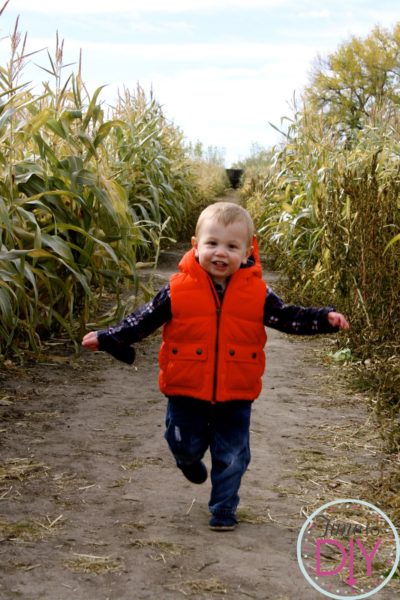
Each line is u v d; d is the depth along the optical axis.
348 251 6.52
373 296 6.01
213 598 2.54
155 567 2.74
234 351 3.04
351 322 6.25
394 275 5.93
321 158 9.51
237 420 3.12
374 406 4.90
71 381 5.44
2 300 5.23
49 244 5.74
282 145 11.59
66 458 3.89
